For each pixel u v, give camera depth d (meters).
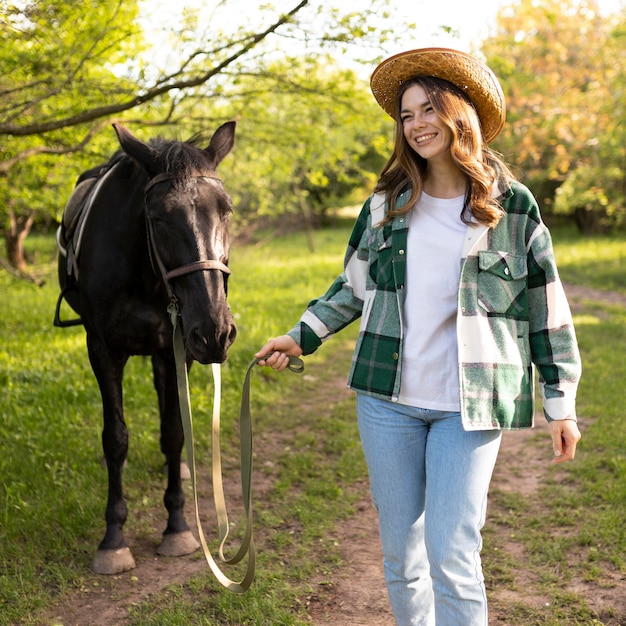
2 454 4.12
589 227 22.55
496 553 3.24
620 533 3.31
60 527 3.43
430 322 1.98
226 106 6.57
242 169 9.39
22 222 12.54
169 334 3.28
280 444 4.77
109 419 3.25
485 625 1.88
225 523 2.34
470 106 2.00
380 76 2.11
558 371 1.97
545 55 20.09
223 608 2.80
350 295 2.21
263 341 7.19
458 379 1.93
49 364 6.09
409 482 2.04
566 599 2.81
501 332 1.94
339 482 4.14
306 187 22.42
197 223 2.59
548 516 3.59
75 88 4.93
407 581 2.08
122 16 4.94
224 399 5.39
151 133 6.61
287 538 3.41
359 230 2.21
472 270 1.94
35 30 4.38
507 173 2.03
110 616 2.81
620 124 13.61
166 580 3.08
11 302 9.63
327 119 6.68
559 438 1.96
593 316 9.57
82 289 3.30
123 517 3.25
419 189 2.00
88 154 5.73
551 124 17.98
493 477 4.20
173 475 3.42
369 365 2.05
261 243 18.72
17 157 4.98
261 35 4.74
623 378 6.07
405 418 2.03
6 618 2.76
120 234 3.10
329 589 2.98
